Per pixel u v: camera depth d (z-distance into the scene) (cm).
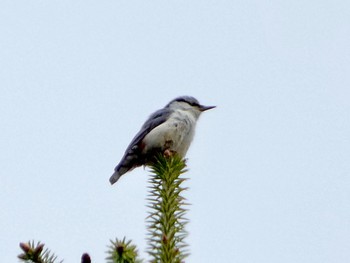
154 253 603
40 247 558
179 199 770
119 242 564
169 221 700
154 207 741
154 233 659
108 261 559
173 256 591
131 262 558
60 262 557
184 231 691
